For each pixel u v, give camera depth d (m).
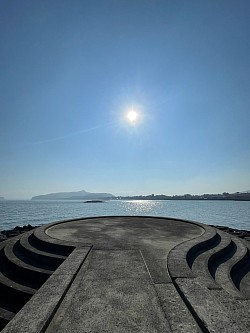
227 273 4.89
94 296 3.16
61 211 63.44
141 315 2.70
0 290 4.77
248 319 2.45
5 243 7.22
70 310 2.81
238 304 2.80
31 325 2.40
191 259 5.16
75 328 2.45
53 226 9.60
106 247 5.78
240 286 4.76
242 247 6.71
